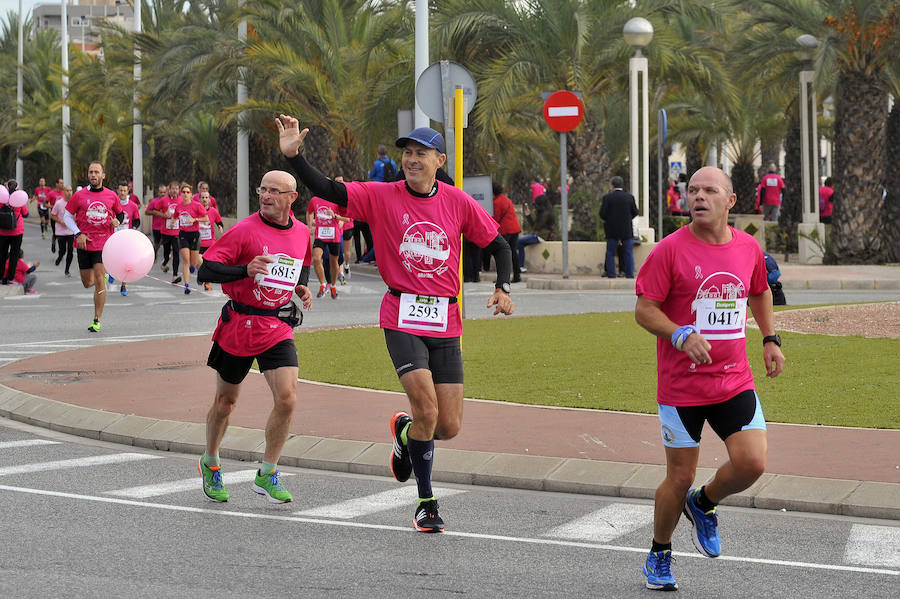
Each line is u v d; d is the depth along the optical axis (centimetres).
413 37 4916
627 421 1530
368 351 2252
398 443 1135
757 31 4741
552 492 1265
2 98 11619
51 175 11638
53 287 3969
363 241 5306
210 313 3111
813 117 4747
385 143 5397
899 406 1605
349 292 3709
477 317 2886
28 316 3036
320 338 2461
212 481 1210
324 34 5625
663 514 916
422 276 1081
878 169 4522
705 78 4659
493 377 1908
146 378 1952
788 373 1895
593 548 1038
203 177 8556
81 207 2667
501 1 4478
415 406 1073
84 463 1404
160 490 1262
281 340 1201
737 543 1052
